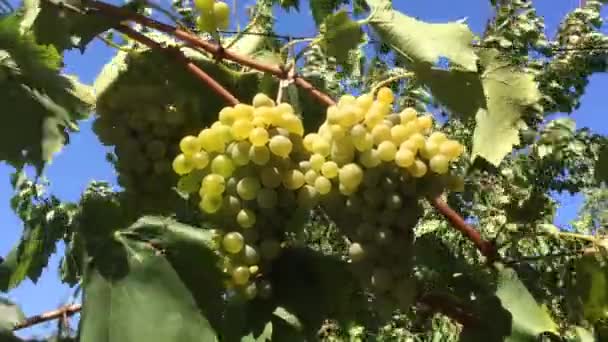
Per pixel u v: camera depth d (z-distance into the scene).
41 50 0.78
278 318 0.70
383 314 0.68
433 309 0.78
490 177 1.43
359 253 0.67
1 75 0.78
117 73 0.80
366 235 0.67
